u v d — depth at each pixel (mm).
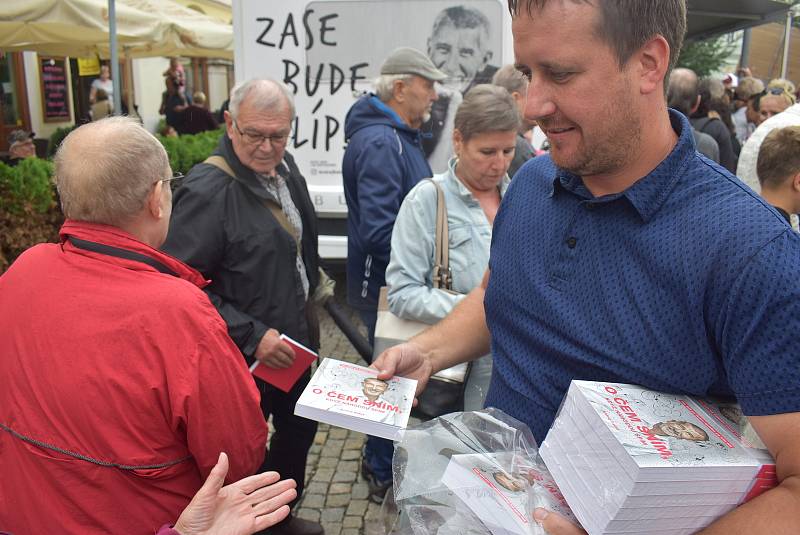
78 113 12188
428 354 1544
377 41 4566
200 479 1543
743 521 860
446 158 4645
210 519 1338
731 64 15195
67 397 1344
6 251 4652
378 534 1281
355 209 3014
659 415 975
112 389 1349
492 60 4516
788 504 846
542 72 1025
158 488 1439
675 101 4359
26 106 10656
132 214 1491
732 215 988
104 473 1361
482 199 2371
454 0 4457
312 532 2758
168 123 11695
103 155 1449
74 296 1396
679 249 1027
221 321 1484
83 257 1445
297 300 2398
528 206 1312
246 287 2283
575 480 971
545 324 1221
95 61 10062
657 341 1050
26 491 1384
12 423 1382
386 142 2830
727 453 905
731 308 952
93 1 5520
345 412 1256
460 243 2275
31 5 4910
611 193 1130
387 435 1241
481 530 1049
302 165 4824
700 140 3979
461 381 2027
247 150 2252
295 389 2629
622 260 1104
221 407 1449
